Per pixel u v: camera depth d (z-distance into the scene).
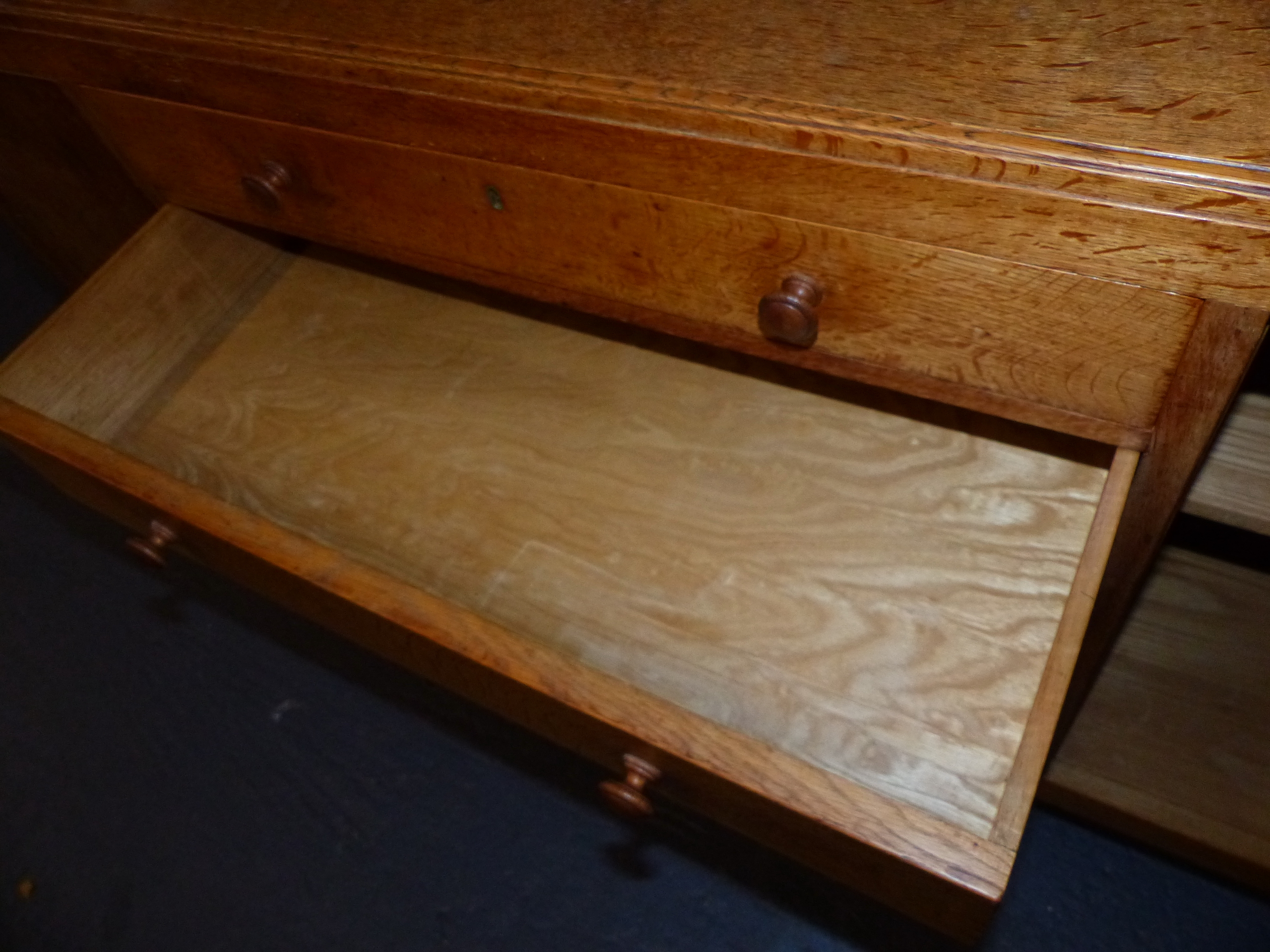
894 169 0.53
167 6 0.76
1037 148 0.50
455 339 0.94
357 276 1.01
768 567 0.74
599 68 0.60
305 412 0.92
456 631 0.63
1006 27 0.55
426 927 0.99
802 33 0.57
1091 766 0.89
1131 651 0.93
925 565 0.71
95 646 1.21
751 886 0.98
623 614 0.74
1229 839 0.85
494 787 1.06
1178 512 0.69
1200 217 0.48
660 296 0.72
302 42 0.69
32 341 0.89
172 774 1.11
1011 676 0.66
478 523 0.81
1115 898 0.94
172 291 0.97
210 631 1.21
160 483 0.74
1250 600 0.94
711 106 0.56
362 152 0.75
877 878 0.58
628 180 0.63
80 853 1.08
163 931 1.02
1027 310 0.57
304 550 0.69
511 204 0.71
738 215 0.61
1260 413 0.71
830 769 0.65
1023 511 0.72
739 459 0.80
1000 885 0.49
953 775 0.63
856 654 0.69
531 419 0.87
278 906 1.02
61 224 1.23
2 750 1.15
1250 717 0.89
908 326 0.63
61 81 0.86
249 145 0.81
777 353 0.71
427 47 0.65
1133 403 0.60
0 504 1.34
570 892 1.00
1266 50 0.50
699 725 0.57
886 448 0.78
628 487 0.81
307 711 1.14
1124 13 0.53
